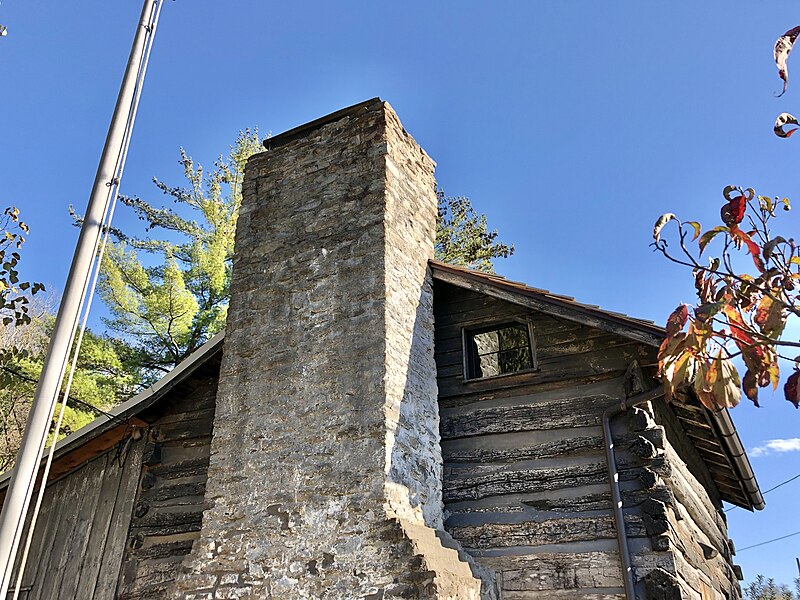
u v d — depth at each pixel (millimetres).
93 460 8992
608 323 6930
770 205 2934
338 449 6484
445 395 7766
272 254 7918
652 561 6230
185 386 8703
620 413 6961
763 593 31109
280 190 8312
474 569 6410
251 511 6566
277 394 7047
